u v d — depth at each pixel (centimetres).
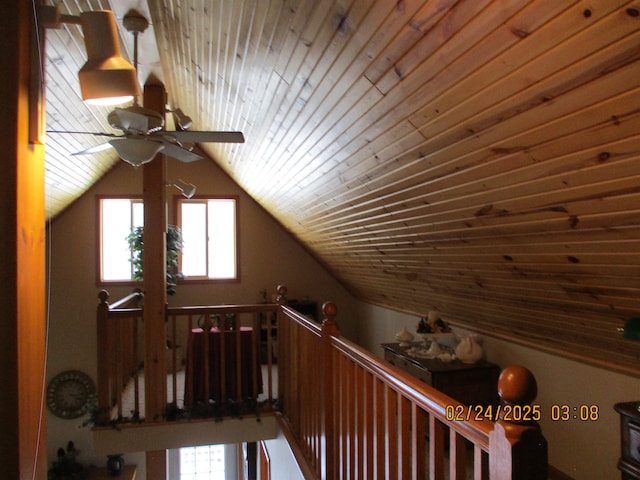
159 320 392
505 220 212
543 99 141
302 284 661
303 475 305
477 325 384
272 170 425
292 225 571
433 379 333
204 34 255
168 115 529
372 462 208
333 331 271
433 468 149
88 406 543
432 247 297
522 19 122
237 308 421
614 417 269
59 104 357
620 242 174
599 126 136
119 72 173
